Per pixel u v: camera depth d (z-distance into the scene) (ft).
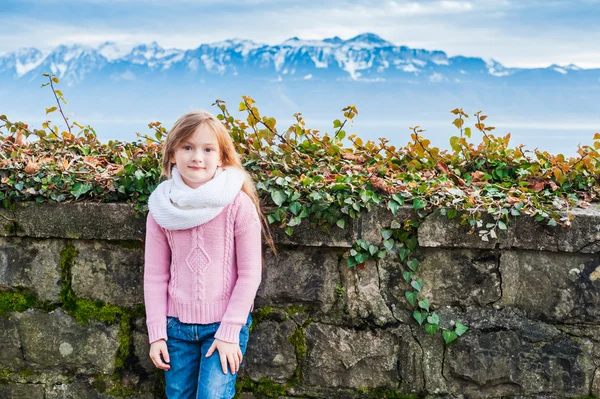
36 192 7.83
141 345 8.06
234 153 6.98
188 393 7.02
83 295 8.05
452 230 7.47
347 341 7.84
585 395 7.64
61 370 8.23
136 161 8.33
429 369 7.79
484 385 7.75
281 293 7.83
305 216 7.49
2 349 8.23
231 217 6.67
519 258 7.54
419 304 7.62
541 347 7.63
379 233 7.57
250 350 7.98
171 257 6.95
